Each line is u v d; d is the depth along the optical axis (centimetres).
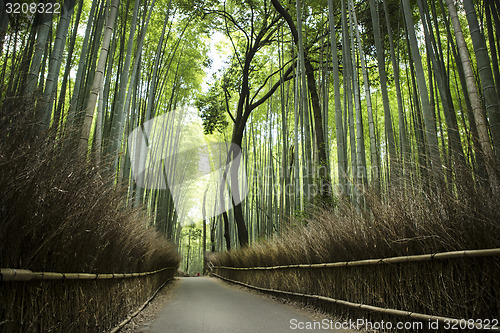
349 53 652
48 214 170
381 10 773
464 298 211
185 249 2908
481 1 520
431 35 526
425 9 532
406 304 266
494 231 197
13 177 147
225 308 466
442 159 250
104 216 248
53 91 324
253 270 784
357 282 337
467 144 233
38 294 163
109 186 262
